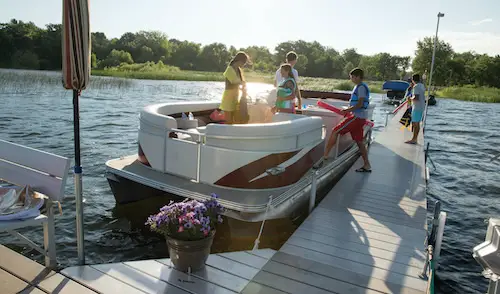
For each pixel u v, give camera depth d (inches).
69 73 110.5
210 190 178.7
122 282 119.3
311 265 139.3
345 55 4165.8
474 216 277.7
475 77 2667.3
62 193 121.7
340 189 230.7
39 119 513.7
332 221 181.6
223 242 178.9
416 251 154.0
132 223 202.4
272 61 3745.1
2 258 127.4
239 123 230.8
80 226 127.1
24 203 122.1
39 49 2630.4
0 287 112.6
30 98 770.8
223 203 167.0
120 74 2139.5
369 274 135.1
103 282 118.5
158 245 182.7
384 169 281.6
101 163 315.3
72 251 173.0
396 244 159.6
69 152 345.7
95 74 2138.3
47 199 124.5
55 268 124.8
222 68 3508.9
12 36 2568.9
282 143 185.9
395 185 241.3
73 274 121.8
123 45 3250.5
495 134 685.9
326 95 363.6
